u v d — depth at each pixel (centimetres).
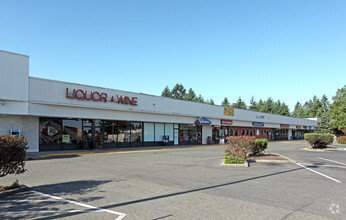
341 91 4984
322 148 2741
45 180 865
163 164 1298
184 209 560
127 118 2347
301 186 809
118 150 2097
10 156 712
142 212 538
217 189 753
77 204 593
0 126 1641
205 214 528
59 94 1855
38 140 1822
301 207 583
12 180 849
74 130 2066
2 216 509
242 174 1020
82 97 1977
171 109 2816
